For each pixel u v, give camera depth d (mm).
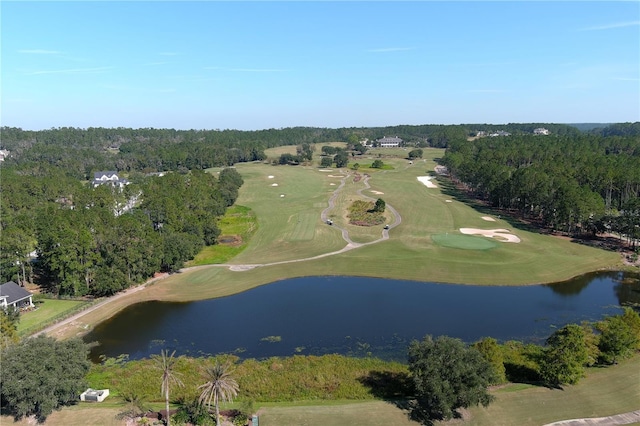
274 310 70000
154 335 62844
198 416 42188
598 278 83188
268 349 58250
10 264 81375
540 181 123125
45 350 43719
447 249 96250
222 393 39625
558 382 47781
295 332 62656
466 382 40688
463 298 73625
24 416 42625
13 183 134375
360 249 98188
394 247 98625
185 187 133000
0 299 67688
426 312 68375
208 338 61594
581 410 43219
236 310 70375
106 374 52312
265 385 49031
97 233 78875
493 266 86562
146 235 82750
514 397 45062
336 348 58156
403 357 55625
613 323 53625
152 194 116500
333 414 42969
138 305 73500
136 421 42125
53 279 83562
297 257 94375
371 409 43688
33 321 66938
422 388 41625
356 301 72750
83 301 74875
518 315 67375
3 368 40906
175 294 77188
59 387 42656
